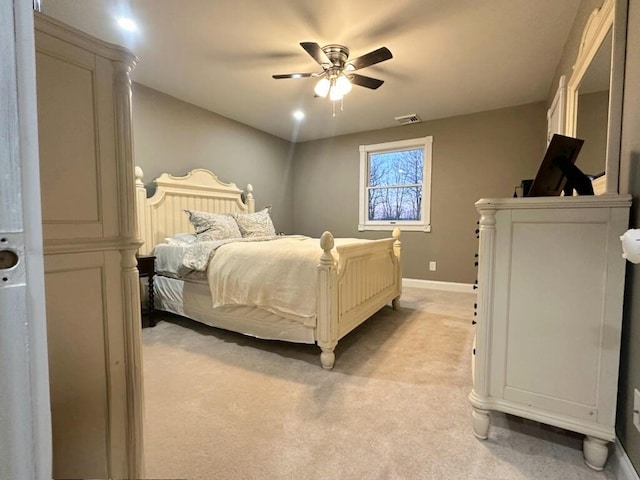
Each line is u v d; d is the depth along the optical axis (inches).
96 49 38.9
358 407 62.2
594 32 66.4
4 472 15.1
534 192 55.4
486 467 46.9
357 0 79.4
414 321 118.0
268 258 89.3
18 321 15.3
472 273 166.6
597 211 44.8
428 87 130.5
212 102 146.3
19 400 15.5
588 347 46.3
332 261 79.3
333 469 46.4
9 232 14.8
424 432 54.8
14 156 14.9
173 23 88.1
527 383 50.4
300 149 215.5
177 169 141.5
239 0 79.0
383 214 192.7
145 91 128.9
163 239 130.8
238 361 83.5
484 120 159.6
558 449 50.8
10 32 14.6
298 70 116.0
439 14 84.7
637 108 46.3
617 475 44.8
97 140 39.2
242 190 176.7
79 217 37.7
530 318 49.6
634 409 42.8
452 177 168.9
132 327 43.2
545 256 48.2
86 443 38.5
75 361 37.7
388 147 185.3
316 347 93.7
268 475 45.3
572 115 86.2
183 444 48.1
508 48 100.8
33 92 15.6
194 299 109.1
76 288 37.7
